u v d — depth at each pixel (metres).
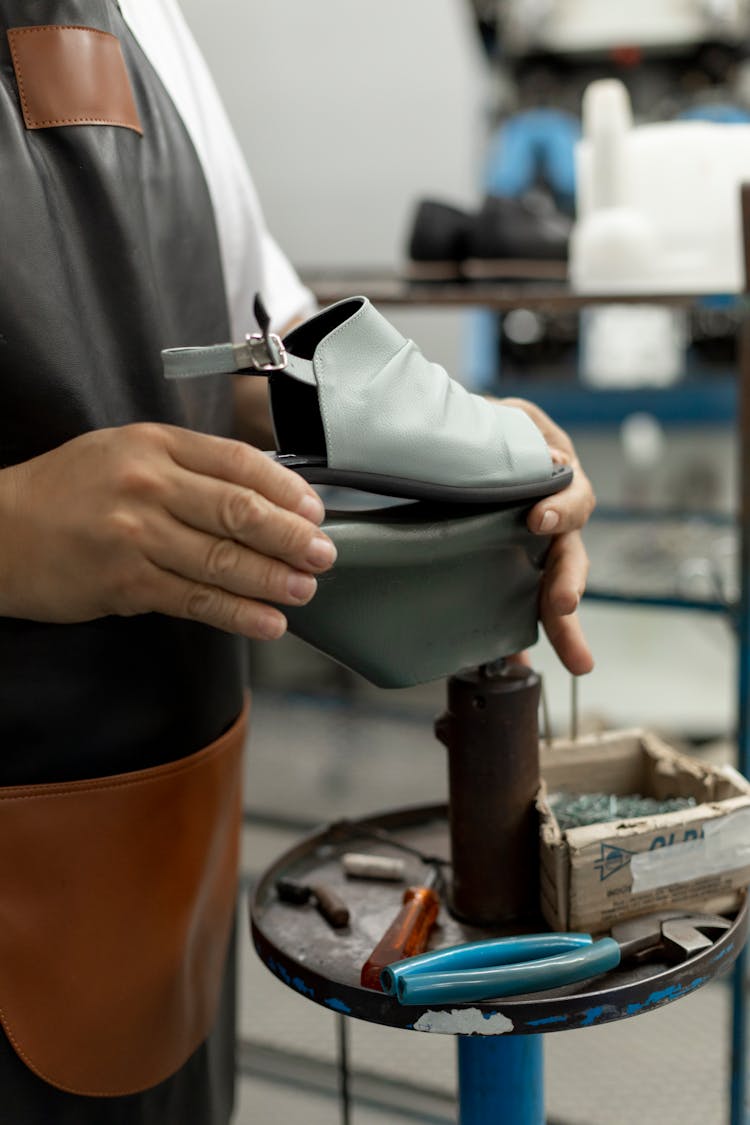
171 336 0.79
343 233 2.86
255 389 0.91
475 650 0.70
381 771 2.32
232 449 0.56
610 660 2.52
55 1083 0.75
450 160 2.77
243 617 0.57
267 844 2.06
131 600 0.58
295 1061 1.42
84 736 0.74
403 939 0.67
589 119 1.43
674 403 2.59
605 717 2.25
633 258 1.37
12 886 0.72
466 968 0.64
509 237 1.62
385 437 0.60
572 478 0.70
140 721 0.76
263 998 1.63
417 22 2.70
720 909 0.73
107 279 0.74
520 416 0.70
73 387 0.71
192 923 0.80
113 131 0.74
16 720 0.72
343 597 0.64
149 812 0.76
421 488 0.62
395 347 0.62
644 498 2.83
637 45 2.56
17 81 0.71
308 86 2.78
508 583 0.70
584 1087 1.38
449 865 0.82
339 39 2.74
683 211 1.40
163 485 0.55
